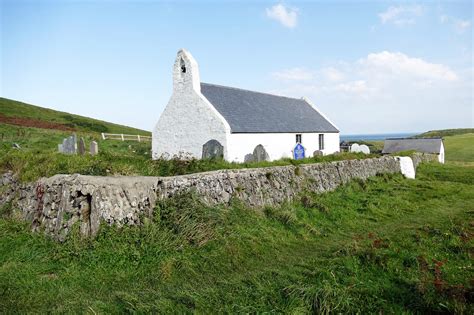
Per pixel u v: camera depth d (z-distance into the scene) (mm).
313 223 12758
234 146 21906
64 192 9438
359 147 38250
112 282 7590
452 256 8516
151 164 13906
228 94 26141
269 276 7762
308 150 29297
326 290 6492
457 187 20594
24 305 6559
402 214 14555
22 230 10062
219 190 11812
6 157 14023
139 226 9320
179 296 6754
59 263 8250
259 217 11891
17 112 62625
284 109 30547
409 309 6055
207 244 9328
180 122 23766
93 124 68438
